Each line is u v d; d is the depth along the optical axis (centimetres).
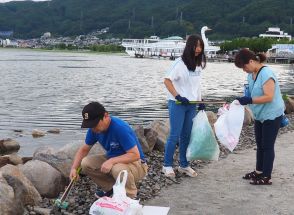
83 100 1788
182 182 486
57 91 2155
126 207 318
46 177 427
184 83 486
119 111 1467
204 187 469
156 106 1611
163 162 561
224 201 426
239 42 7806
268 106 462
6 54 9556
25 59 6838
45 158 459
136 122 1229
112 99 1844
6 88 2264
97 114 353
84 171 382
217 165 559
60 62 5984
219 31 12488
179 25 13425
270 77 456
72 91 2172
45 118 1284
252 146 676
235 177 506
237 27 12219
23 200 379
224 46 8025
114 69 4431
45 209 380
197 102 484
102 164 367
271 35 9675
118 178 336
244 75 3809
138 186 462
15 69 4112
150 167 536
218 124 474
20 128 1118
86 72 3853
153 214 351
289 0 12762
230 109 471
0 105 1571
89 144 387
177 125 491
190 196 439
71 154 472
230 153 626
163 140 630
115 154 374
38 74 3466
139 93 2123
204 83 2862
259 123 479
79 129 1109
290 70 4938
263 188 467
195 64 486
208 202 423
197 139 484
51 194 424
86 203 410
